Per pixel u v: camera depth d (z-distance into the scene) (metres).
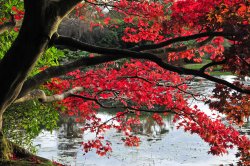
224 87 6.76
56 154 13.95
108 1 9.76
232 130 8.66
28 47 5.09
